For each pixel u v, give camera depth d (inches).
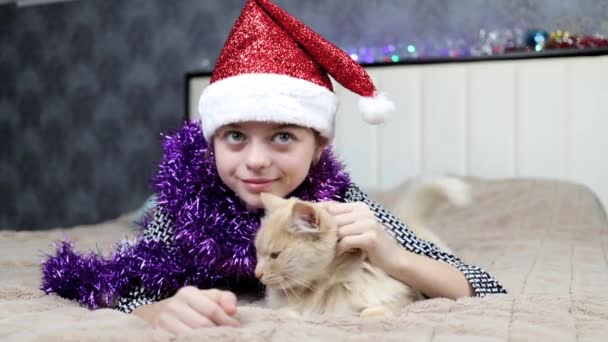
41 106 134.9
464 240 71.5
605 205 91.7
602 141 92.0
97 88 130.0
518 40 100.2
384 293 38.2
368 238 37.7
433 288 39.9
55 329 33.0
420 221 54.5
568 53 93.5
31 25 135.4
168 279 42.3
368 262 39.0
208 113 41.6
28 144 136.0
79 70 131.5
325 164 45.2
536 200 83.5
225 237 42.3
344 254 38.3
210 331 32.0
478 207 83.5
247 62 40.9
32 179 135.7
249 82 39.9
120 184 128.0
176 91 123.6
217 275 43.8
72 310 38.5
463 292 40.7
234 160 40.9
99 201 129.8
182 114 122.7
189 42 122.6
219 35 120.7
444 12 105.0
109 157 129.0
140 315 38.2
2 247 65.6
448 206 83.7
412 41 107.2
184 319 33.5
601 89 91.8
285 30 42.6
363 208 39.3
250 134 40.6
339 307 37.6
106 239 71.1
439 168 100.3
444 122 99.9
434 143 100.5
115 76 128.5
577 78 93.0
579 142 93.1
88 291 42.0
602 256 60.7
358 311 37.5
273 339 31.9
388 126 102.7
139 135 126.5
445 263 42.0
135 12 126.8
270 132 40.5
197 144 45.0
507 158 96.9
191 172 43.7
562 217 80.1
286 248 37.8
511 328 33.6
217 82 41.5
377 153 103.5
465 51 103.0
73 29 131.9
